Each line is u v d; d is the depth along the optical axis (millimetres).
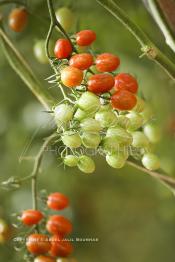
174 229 2977
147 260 2979
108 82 1204
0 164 2395
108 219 2926
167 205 2684
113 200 2840
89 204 2773
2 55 2186
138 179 2805
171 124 2133
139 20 1855
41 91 1459
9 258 1972
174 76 1290
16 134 2387
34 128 2330
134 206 2898
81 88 1216
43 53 1650
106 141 1219
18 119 2383
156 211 2904
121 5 1882
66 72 1196
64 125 1212
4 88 2346
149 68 2012
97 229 2879
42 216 1475
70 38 1274
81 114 1201
